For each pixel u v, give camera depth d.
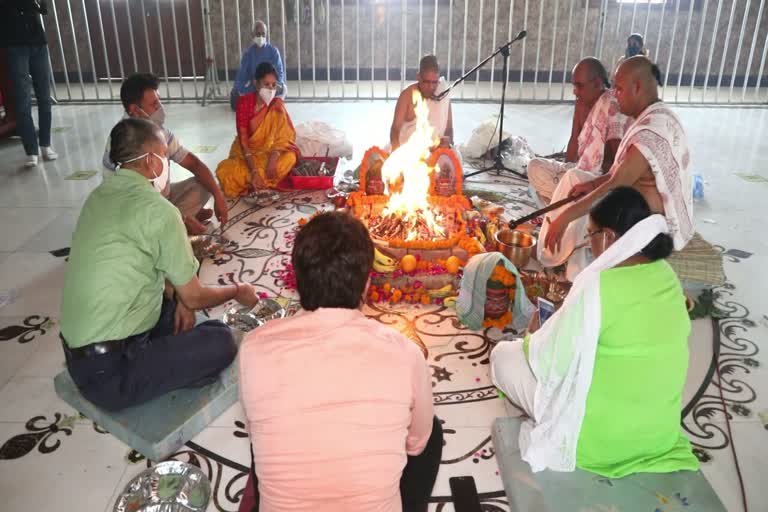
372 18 9.56
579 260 3.43
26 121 5.62
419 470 1.74
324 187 5.04
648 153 2.93
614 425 2.05
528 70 10.83
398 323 3.15
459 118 7.89
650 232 1.91
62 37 10.16
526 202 4.86
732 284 3.62
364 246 1.49
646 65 3.08
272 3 10.26
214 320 2.63
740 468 2.29
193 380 2.49
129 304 2.31
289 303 3.30
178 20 10.23
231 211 4.61
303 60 10.79
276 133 4.94
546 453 2.11
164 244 2.31
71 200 4.88
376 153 4.03
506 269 3.04
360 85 10.40
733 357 2.93
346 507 1.38
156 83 3.62
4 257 3.86
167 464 2.22
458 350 2.94
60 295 3.42
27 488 2.18
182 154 3.83
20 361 2.85
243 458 2.32
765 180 5.57
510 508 2.10
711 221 4.60
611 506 1.99
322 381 1.39
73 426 2.46
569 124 7.64
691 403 2.62
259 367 1.42
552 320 2.10
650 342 1.95
